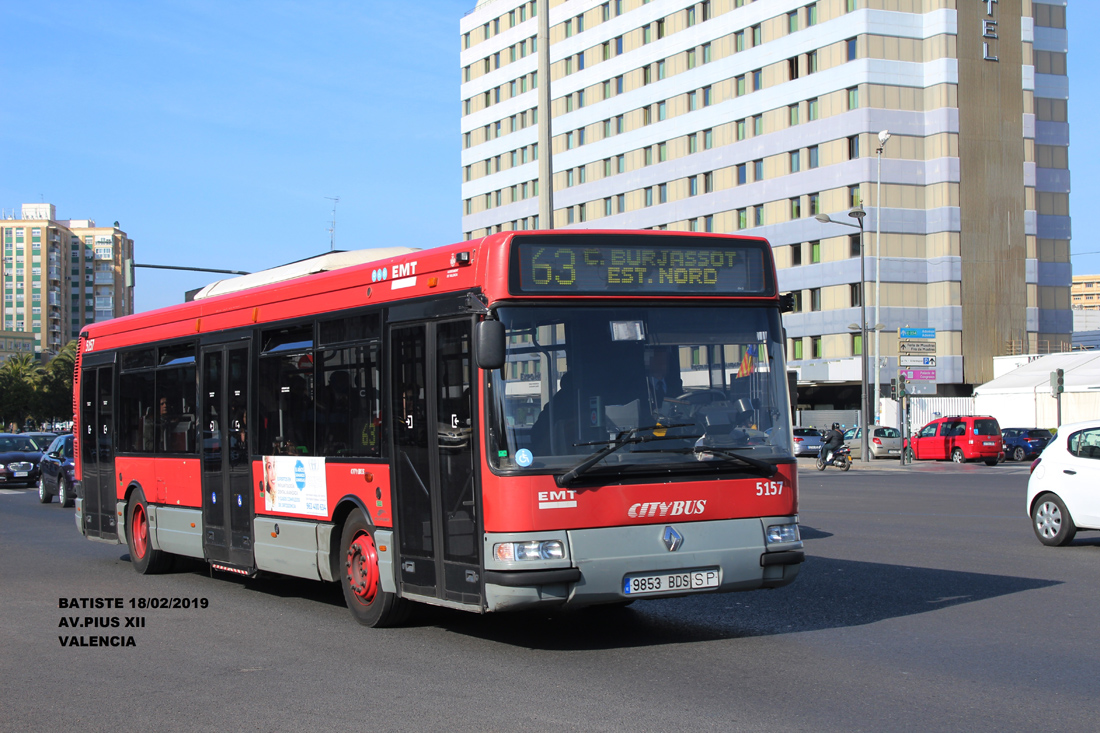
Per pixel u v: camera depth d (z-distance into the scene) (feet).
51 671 26.30
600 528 25.80
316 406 33.73
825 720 20.26
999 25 206.39
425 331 28.63
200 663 26.89
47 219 646.33
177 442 42.32
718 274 28.12
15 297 640.99
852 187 203.41
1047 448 49.80
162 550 43.39
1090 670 24.32
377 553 30.63
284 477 35.22
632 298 27.09
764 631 29.58
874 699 21.80
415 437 28.81
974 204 203.62
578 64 259.60
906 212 202.90
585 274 26.84
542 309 26.35
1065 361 187.52
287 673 25.46
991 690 22.48
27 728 20.98
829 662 25.43
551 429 25.93
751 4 220.23
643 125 244.01
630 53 246.68
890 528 58.23
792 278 214.48
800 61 212.02
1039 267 217.15
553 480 25.54
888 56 202.18
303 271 37.47
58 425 448.65
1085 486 47.42
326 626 31.89
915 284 203.51
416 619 31.73
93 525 49.83
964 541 51.42
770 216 218.38
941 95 201.57
